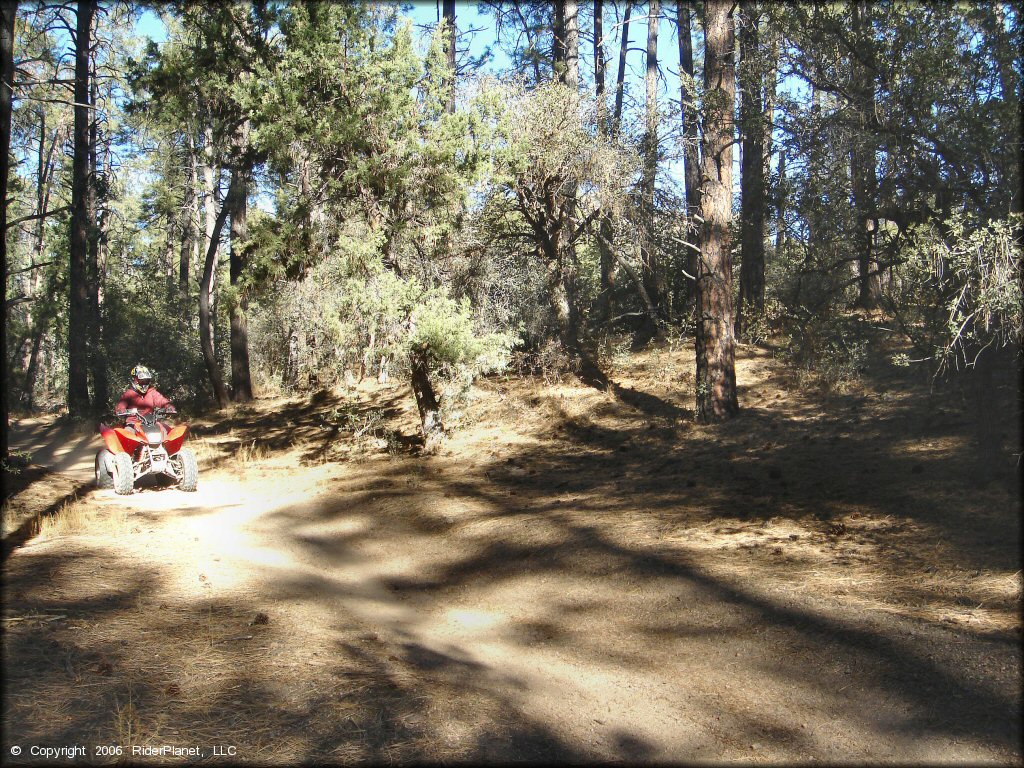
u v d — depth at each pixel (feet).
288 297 63.21
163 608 20.83
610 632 20.34
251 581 25.00
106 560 25.75
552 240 53.83
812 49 30.14
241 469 49.24
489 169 47.14
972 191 24.99
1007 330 22.25
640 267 59.21
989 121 24.47
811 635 18.15
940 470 28.73
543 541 28.45
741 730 14.87
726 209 43.24
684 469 36.32
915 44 26.71
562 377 56.70
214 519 35.47
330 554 30.55
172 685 15.29
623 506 31.71
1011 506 24.12
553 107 49.90
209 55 58.18
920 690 15.12
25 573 23.02
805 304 40.04
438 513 34.50
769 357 52.90
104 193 107.34
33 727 13.01
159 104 66.69
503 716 15.23
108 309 98.73
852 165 29.84
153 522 33.76
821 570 22.15
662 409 47.78
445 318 43.98
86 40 79.61
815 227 31.65
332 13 44.73
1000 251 20.16
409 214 47.06
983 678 15.10
